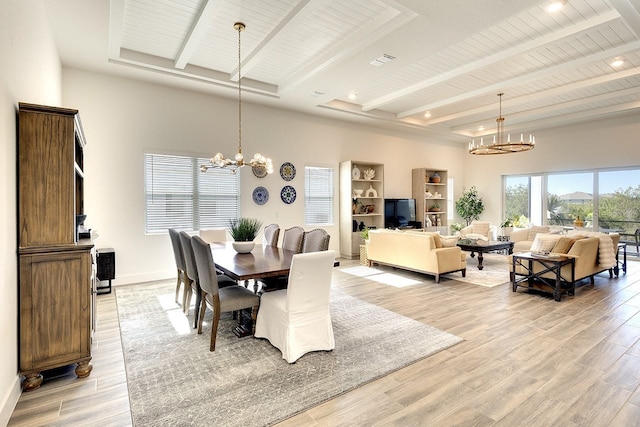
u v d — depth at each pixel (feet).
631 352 9.23
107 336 10.53
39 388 7.61
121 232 16.67
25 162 7.49
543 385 7.62
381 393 7.36
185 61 15.08
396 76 18.06
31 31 8.74
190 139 18.58
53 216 7.76
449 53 15.12
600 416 6.52
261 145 21.22
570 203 27.27
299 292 8.87
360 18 12.40
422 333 10.64
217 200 19.66
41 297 7.56
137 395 7.30
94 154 15.94
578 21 12.53
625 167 24.36
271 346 9.72
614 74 17.79
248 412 6.70
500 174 31.48
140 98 17.06
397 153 28.84
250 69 16.43
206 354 9.25
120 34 12.67
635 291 15.49
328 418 6.52
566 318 11.93
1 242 6.29
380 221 26.61
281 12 12.08
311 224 23.88
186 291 12.55
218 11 12.01
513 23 12.63
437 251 17.15
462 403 6.97
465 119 26.86
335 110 22.67
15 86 7.28
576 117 24.56
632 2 10.75
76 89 15.47
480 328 11.05
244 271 9.49
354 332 10.75
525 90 20.49
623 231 24.58
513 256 15.53
